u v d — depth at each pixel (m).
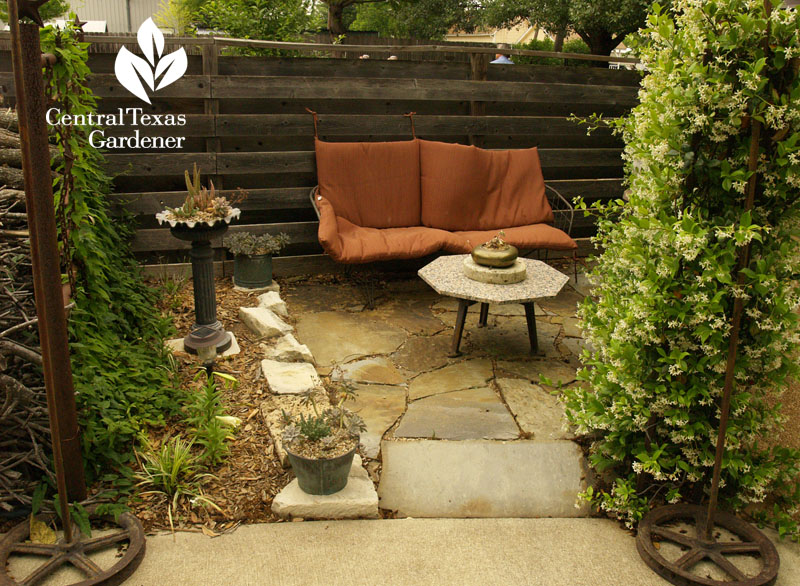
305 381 3.26
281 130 4.84
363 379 3.45
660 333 2.33
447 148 5.02
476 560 2.22
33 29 1.93
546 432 2.96
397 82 5.04
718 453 2.18
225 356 3.54
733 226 2.09
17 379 2.41
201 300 3.54
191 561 2.14
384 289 4.96
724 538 2.33
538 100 5.44
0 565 2.03
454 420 3.04
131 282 3.93
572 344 4.01
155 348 3.37
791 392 3.38
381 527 2.38
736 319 2.08
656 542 2.32
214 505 2.38
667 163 2.28
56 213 2.67
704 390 2.29
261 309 4.08
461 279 3.77
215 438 2.57
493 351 3.87
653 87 2.42
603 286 3.18
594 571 2.18
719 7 1.98
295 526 2.34
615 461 2.64
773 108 1.93
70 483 2.26
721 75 2.01
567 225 5.76
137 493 2.42
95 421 2.55
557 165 5.62
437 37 13.65
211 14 6.44
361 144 4.89
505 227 5.12
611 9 9.84
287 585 2.06
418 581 2.11
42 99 1.98
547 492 2.61
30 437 2.37
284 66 4.82
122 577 2.04
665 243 2.20
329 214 4.57
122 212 4.51
